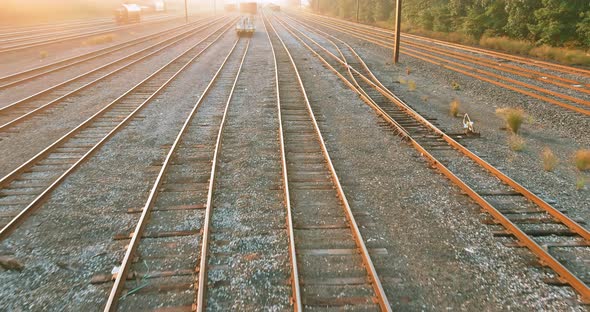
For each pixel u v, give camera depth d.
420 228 5.76
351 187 7.04
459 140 9.55
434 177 7.45
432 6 37.09
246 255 5.09
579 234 5.55
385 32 37.00
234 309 4.21
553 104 12.61
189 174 7.52
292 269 4.74
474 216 6.05
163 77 17.16
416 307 4.27
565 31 23.16
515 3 25.70
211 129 10.24
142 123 10.67
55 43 28.59
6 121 10.85
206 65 20.52
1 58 22.11
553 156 8.13
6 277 4.70
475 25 29.36
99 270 4.82
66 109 12.09
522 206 6.36
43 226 5.75
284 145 9.14
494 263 4.98
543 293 4.46
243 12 92.69
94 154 8.45
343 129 10.35
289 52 25.28
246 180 7.28
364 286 4.56
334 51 25.70
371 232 5.64
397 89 15.35
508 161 8.33
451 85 16.03
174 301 4.31
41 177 7.39
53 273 4.77
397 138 9.66
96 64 20.52
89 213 6.11
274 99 13.49
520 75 16.58
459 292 4.50
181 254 5.10
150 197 6.31
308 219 5.97
